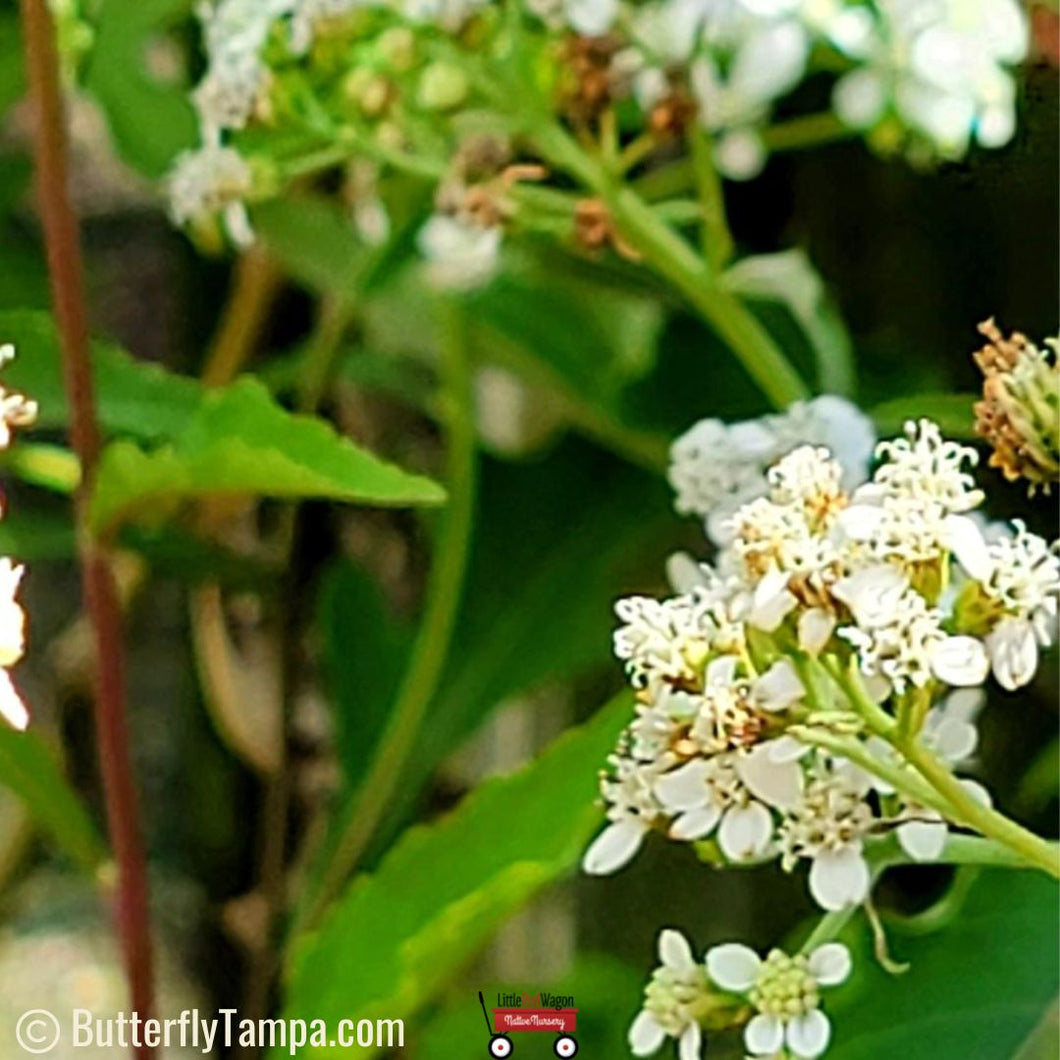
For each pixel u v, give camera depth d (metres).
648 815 0.50
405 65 0.57
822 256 0.65
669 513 0.62
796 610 0.49
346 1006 0.52
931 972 0.53
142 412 0.58
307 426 0.51
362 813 0.60
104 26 0.61
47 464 0.58
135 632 0.71
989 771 0.62
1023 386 0.50
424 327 0.65
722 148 0.58
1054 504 0.60
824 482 0.49
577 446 0.63
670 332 0.63
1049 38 0.57
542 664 0.62
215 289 0.72
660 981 0.51
